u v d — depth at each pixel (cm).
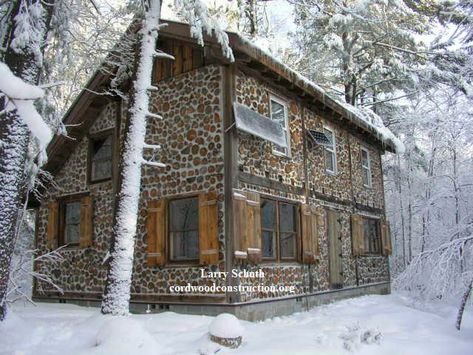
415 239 1922
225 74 945
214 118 943
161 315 865
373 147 1678
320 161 1258
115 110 1166
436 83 1778
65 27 862
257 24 1694
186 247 980
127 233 742
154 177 1012
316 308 1114
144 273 991
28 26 680
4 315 655
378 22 1814
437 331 845
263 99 1037
